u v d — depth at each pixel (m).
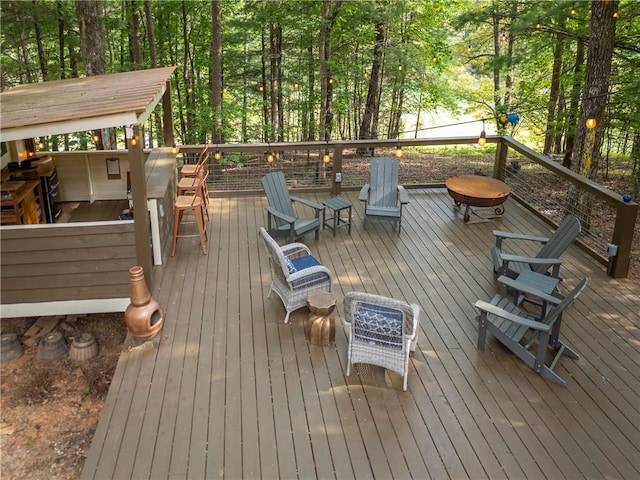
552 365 4.52
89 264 5.12
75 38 15.54
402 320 4.08
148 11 13.61
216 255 6.56
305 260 5.47
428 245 6.93
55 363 5.29
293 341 4.89
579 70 12.66
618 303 5.66
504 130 8.52
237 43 16.77
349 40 14.81
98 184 7.94
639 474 3.51
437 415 4.00
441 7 14.52
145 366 4.53
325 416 3.98
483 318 4.67
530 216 7.98
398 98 16.86
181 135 17.84
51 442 4.37
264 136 16.11
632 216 5.92
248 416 3.97
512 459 3.61
